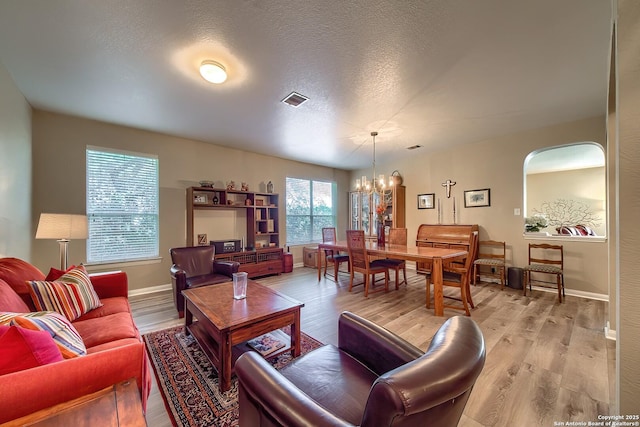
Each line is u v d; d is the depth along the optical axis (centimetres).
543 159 529
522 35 187
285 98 280
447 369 63
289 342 217
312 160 588
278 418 81
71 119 328
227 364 168
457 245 444
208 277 322
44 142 311
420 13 165
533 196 695
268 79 242
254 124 359
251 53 204
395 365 117
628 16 99
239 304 207
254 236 488
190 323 243
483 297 357
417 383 58
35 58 208
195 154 435
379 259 428
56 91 262
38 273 198
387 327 262
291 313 202
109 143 354
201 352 215
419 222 542
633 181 97
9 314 111
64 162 324
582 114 332
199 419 144
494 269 431
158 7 158
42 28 175
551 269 346
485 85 257
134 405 85
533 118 345
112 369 96
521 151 404
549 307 315
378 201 593
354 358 134
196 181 436
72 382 88
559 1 157
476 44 196
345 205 700
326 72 231
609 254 241
